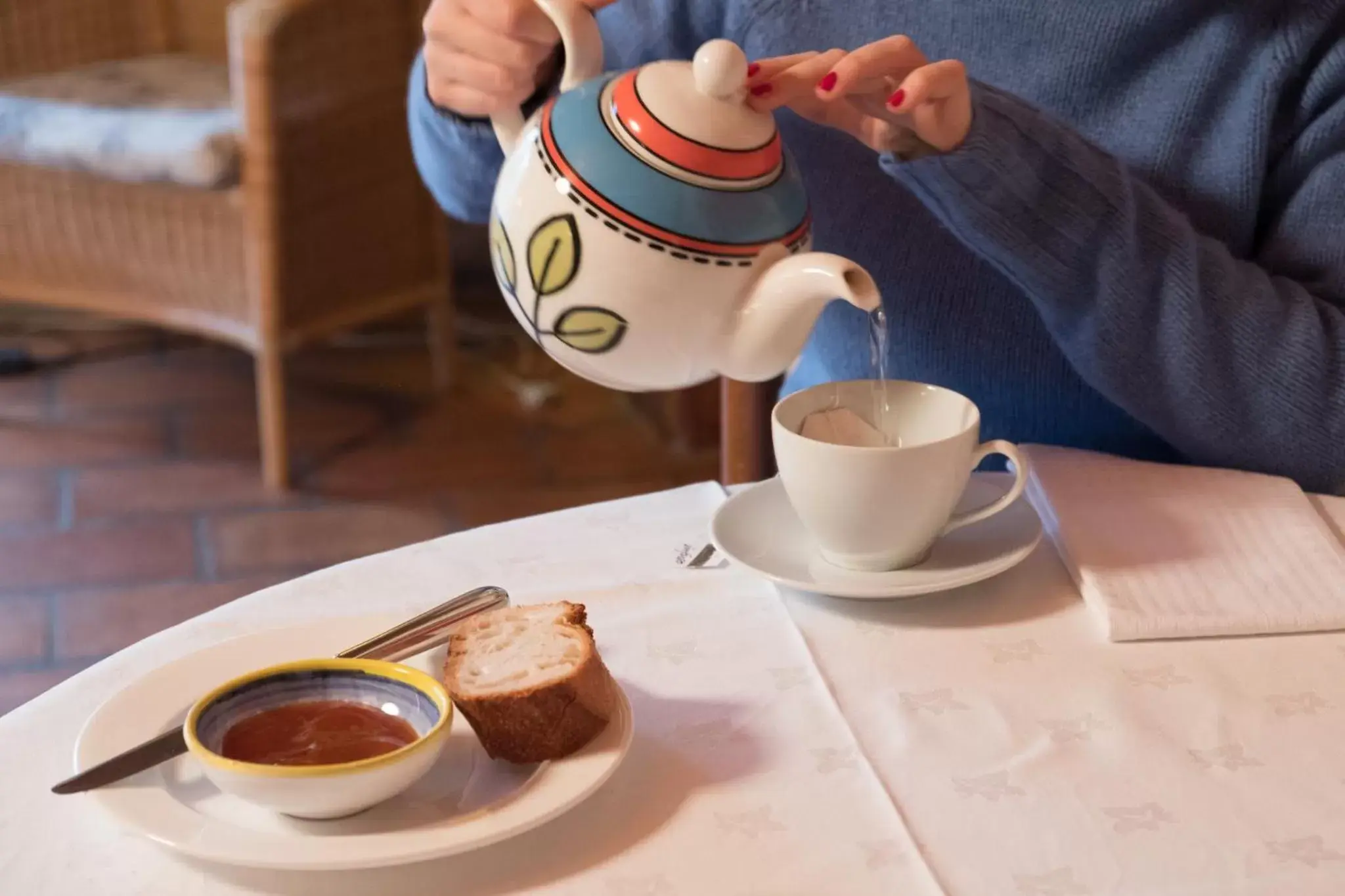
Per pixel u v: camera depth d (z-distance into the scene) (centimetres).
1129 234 73
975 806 50
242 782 45
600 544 73
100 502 197
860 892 45
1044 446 81
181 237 190
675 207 57
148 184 184
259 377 195
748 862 47
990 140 67
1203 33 85
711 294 58
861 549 66
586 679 50
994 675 59
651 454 218
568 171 58
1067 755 53
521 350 254
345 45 185
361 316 208
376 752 48
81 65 228
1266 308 78
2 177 198
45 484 202
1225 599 63
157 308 200
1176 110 86
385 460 213
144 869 46
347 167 194
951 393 69
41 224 199
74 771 50
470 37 68
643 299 58
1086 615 65
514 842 48
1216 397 78
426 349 254
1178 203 88
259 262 183
